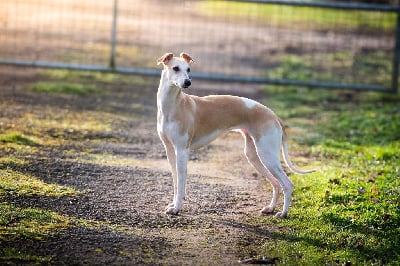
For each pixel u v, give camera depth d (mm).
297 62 19766
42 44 19547
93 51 19234
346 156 11328
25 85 15438
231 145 12094
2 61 16016
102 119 13055
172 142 8562
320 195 9016
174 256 7199
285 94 16594
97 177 9555
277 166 8555
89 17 24016
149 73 16453
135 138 11961
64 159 10219
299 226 8211
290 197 8523
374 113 14586
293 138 12617
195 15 26766
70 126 12273
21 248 7008
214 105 8789
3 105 13375
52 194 8656
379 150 11219
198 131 8719
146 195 9039
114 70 16422
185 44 21484
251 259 7219
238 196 9328
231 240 7750
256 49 21531
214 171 10469
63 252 7020
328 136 12852
